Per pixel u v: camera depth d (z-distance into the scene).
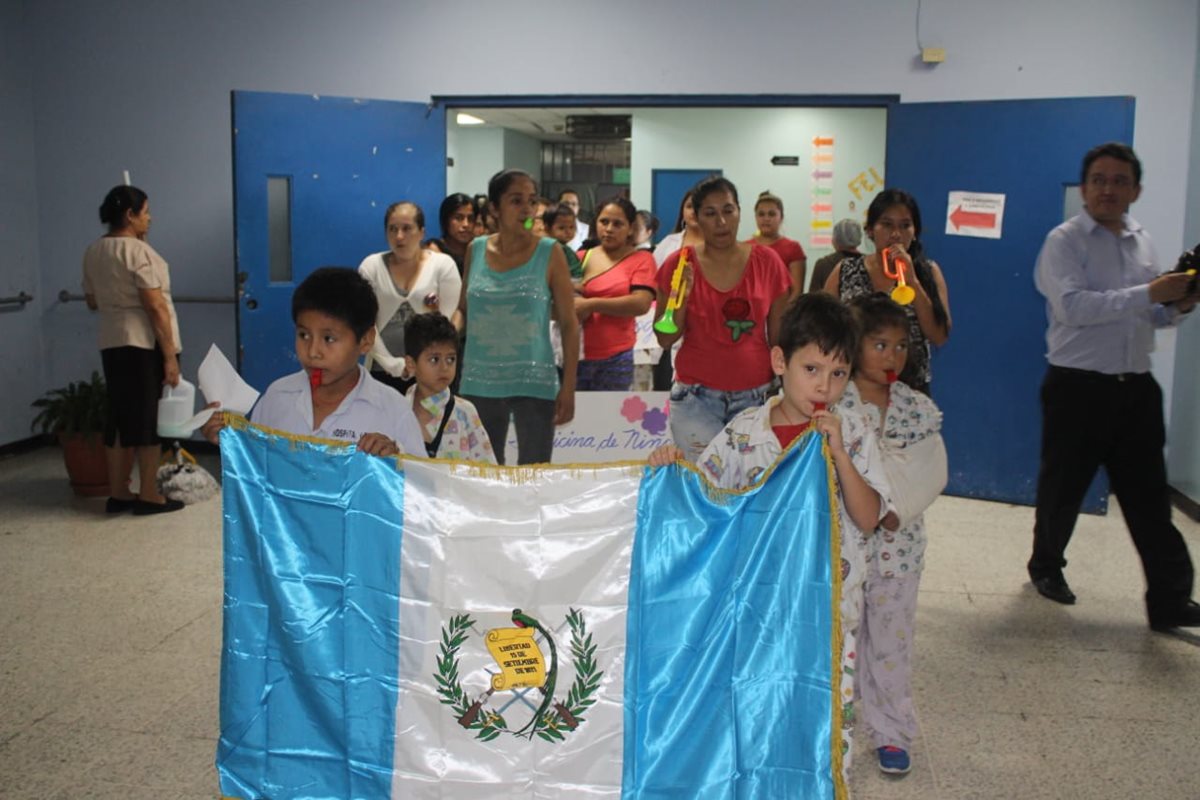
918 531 2.85
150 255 5.46
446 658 2.10
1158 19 6.06
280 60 6.90
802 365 2.22
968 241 6.10
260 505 2.18
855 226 5.42
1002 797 2.80
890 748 2.91
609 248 5.37
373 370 5.14
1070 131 5.83
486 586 2.10
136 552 4.92
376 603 2.12
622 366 5.39
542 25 6.62
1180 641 3.91
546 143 13.55
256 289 6.37
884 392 2.79
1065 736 3.14
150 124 7.09
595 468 2.11
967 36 6.26
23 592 4.35
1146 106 6.12
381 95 6.82
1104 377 4.03
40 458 6.95
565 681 2.08
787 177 10.18
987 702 3.38
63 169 7.19
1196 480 5.76
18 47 7.03
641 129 10.31
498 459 4.28
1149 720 3.25
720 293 3.88
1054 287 4.07
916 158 6.21
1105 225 4.07
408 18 6.74
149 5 6.98
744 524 2.09
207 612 4.13
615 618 2.08
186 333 7.25
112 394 5.54
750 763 2.04
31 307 7.21
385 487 2.14
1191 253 3.78
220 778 2.18
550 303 4.28
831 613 2.04
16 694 3.36
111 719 3.19
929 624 4.07
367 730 2.11
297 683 2.15
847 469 2.18
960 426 6.20
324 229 6.43
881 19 6.34
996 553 5.05
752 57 6.47
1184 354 6.08
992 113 5.99
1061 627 4.05
